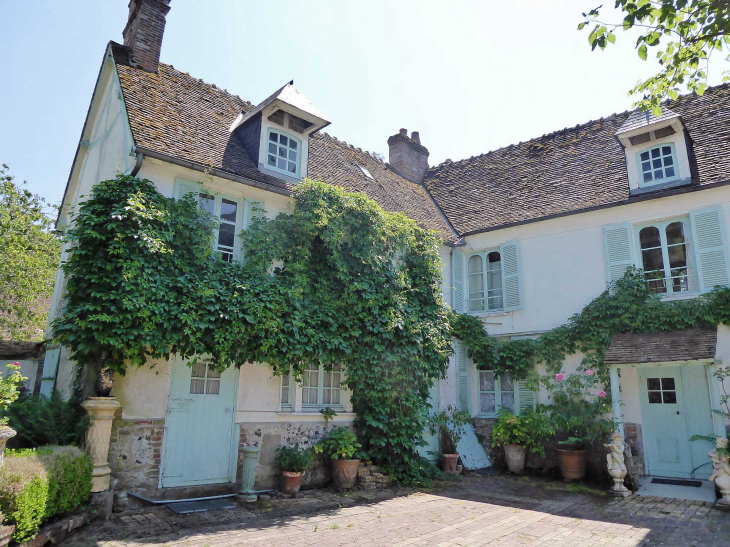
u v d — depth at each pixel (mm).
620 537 6312
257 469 8367
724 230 10023
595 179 12594
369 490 8961
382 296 9703
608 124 14164
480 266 13602
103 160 10250
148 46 10516
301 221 9117
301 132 10672
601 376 10727
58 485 5305
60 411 7070
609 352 10008
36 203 20594
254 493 7711
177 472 7594
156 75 10320
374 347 9453
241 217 9109
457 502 8297
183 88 10680
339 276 9266
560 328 11477
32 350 11938
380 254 10094
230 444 8273
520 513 7578
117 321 6445
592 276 11508
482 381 12938
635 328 10375
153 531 5875
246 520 6578
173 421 7664
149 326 6711
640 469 10203
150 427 7371
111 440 6977
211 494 7754
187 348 7391
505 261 12938
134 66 10070
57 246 20797
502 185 14812
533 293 12336
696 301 9867
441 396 12039
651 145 11367
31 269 19406
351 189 12094
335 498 8188
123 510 6699
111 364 6812
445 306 11297
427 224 13367
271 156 10000
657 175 11234
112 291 6551
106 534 5660
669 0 5602
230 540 5656
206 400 8086
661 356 9250
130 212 6930
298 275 8867
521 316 12438
